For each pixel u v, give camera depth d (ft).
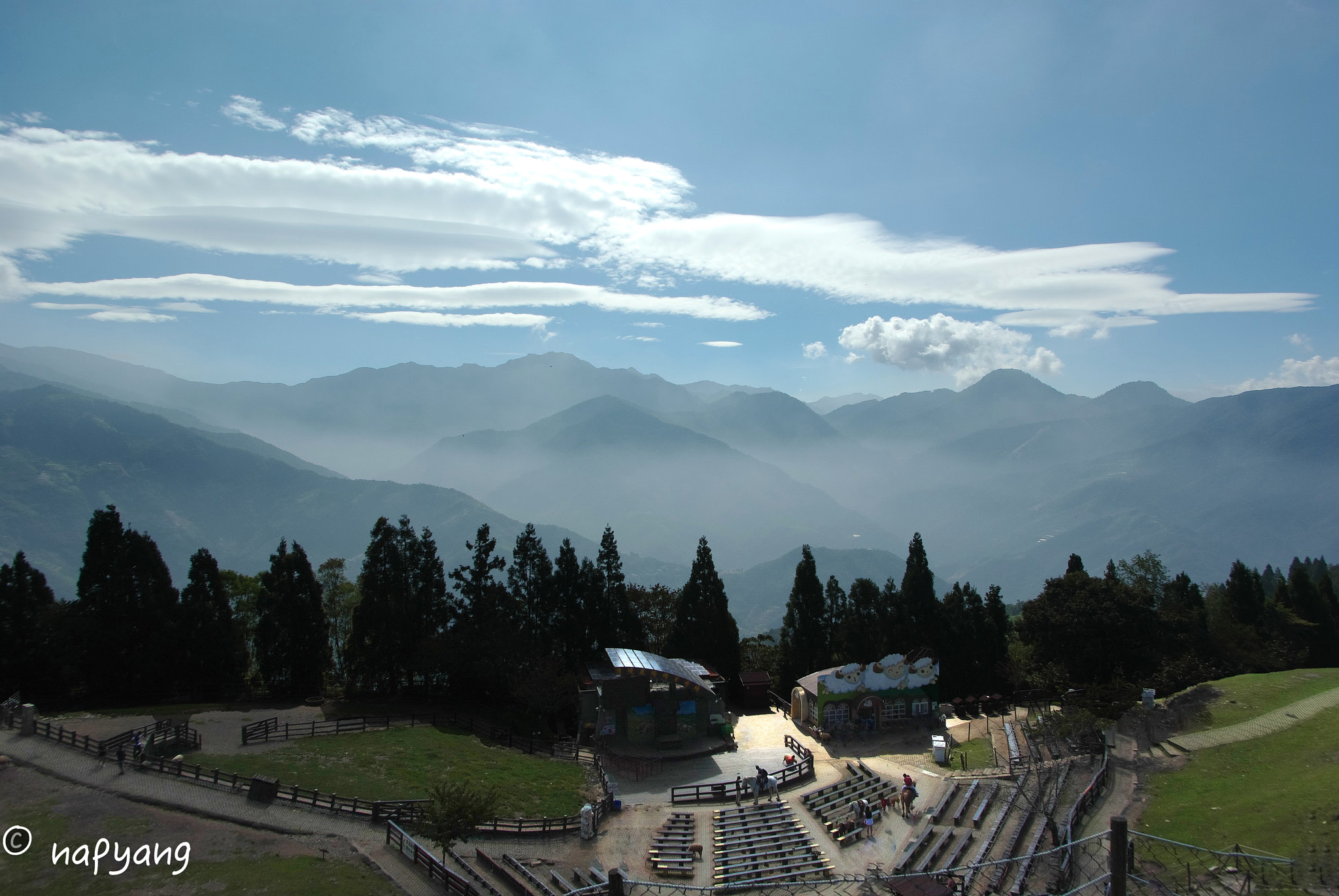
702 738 200.23
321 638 232.73
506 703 233.55
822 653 267.59
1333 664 268.62
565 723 226.79
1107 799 131.34
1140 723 166.30
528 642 234.38
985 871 113.19
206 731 175.42
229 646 227.81
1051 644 208.54
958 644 248.52
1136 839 111.75
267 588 231.30
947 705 207.51
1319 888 88.58
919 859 123.34
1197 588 283.18
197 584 226.17
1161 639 205.36
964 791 153.89
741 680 245.45
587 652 247.50
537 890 112.98
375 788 144.56
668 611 301.22
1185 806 122.31
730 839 139.13
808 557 272.10
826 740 199.41
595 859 129.39
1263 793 120.06
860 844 135.85
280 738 171.53
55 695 206.28
